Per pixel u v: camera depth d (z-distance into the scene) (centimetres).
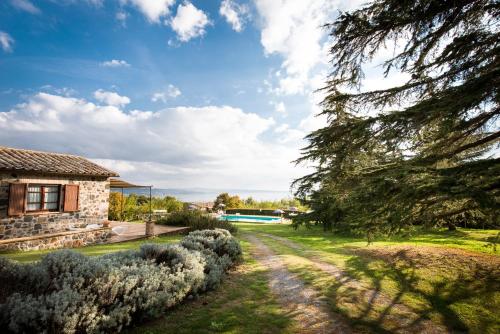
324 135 592
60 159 1518
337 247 1280
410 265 891
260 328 505
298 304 624
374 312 592
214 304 611
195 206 3859
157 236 1552
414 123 487
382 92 563
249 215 3559
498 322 557
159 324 504
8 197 1186
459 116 474
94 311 413
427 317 574
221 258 854
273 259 1066
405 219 481
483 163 412
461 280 750
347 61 585
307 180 708
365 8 521
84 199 1530
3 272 416
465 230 1606
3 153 1280
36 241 1113
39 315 366
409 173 432
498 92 425
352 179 612
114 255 614
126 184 1975
